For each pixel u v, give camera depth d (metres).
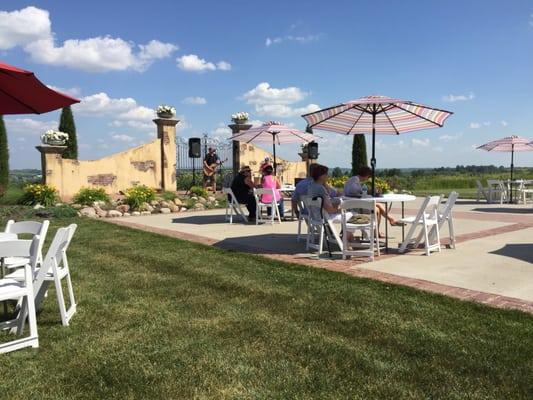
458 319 4.49
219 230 10.65
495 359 3.63
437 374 3.42
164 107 19.20
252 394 3.20
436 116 8.38
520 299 5.07
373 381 3.34
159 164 19.19
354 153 26.53
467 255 7.39
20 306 4.61
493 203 17.70
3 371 3.56
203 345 4.02
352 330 4.30
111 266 6.95
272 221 11.65
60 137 16.39
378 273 6.34
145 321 4.62
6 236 4.84
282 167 22.47
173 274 6.44
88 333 4.32
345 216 7.25
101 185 17.70
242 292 5.53
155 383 3.37
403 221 7.79
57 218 12.92
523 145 18.72
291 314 4.75
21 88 4.73
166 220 12.73
